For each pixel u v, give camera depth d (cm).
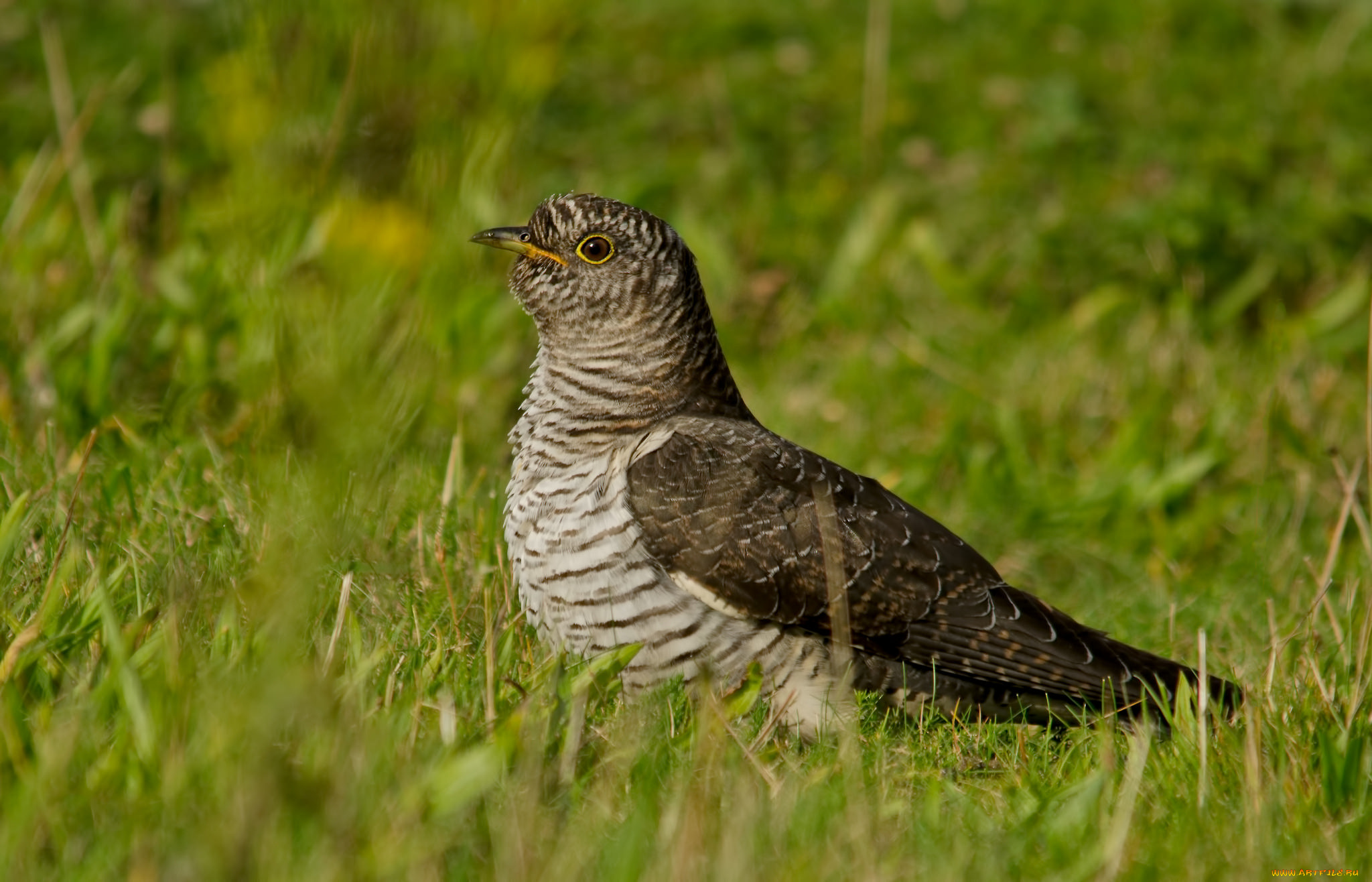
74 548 1023
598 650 1089
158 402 1483
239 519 1166
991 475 1662
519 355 1623
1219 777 966
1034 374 1881
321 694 762
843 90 2462
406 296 1253
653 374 1159
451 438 1454
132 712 827
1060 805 923
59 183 1786
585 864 783
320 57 1344
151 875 713
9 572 1047
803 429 1753
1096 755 1040
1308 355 1895
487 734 908
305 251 1311
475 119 1375
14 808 764
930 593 1115
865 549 1108
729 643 1081
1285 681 1112
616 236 1160
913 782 974
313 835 756
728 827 811
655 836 824
